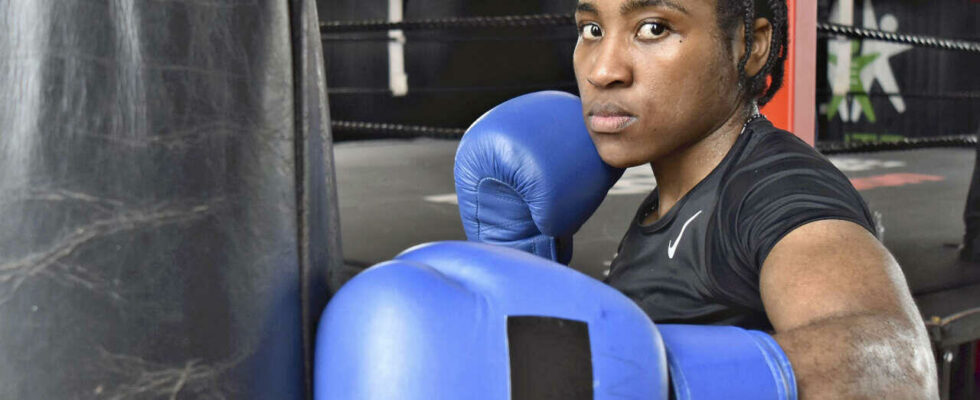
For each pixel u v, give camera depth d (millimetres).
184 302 454
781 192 720
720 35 807
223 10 466
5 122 448
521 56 9828
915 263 2922
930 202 4676
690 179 867
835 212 675
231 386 471
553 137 938
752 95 873
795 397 517
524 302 466
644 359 462
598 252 3225
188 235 455
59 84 441
